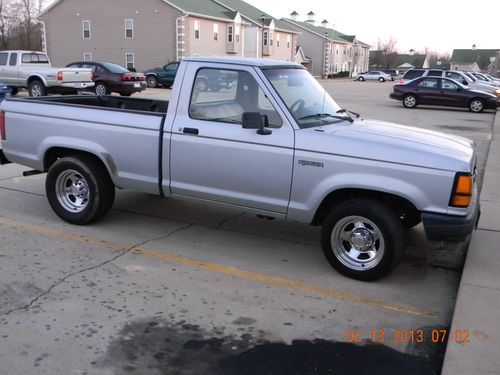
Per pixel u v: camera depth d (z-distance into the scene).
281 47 58.03
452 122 17.47
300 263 5.02
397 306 4.21
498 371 3.17
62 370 3.21
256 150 4.69
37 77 19.53
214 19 44.66
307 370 3.31
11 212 6.27
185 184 5.14
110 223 5.98
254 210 4.89
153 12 41.25
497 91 23.19
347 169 4.39
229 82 4.86
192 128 4.95
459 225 4.15
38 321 3.76
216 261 5.00
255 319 3.91
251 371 3.28
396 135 4.63
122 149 5.35
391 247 4.39
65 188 5.88
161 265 4.85
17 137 6.00
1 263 4.76
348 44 82.00
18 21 61.97
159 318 3.88
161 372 3.23
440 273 4.89
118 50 43.31
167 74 32.31
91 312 3.92
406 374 3.31
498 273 4.66
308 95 5.09
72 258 4.93
